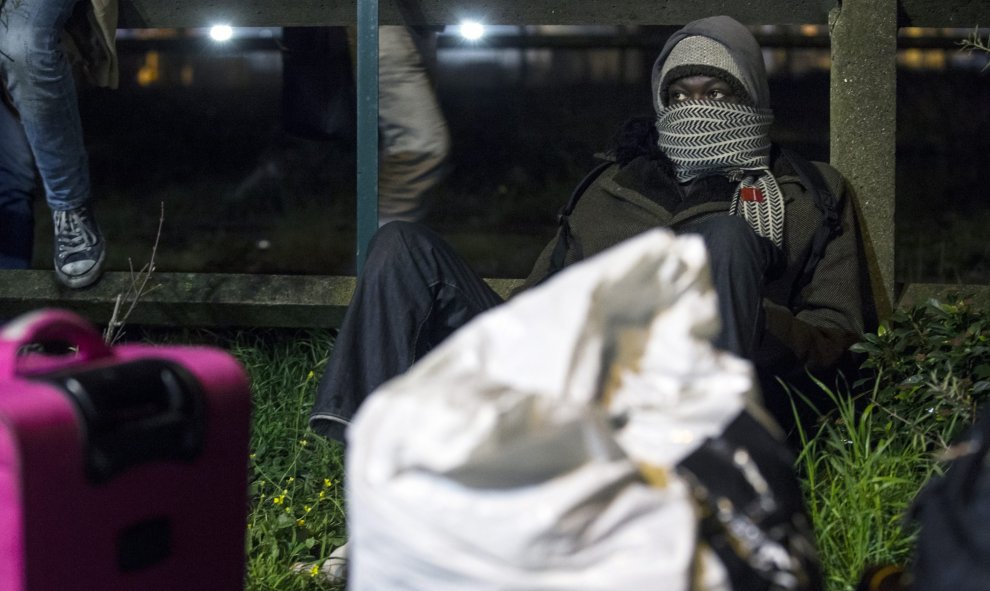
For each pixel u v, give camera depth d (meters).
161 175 10.58
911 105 12.12
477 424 1.43
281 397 3.93
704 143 3.31
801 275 3.29
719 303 2.74
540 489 1.43
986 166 10.42
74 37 4.09
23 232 4.52
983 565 1.47
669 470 1.57
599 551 1.42
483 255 7.94
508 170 10.44
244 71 14.52
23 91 3.90
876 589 1.92
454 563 1.42
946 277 7.07
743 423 1.65
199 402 1.85
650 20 4.21
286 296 4.18
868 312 3.57
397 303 2.80
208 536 1.91
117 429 1.73
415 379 1.53
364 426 1.52
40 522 1.62
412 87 4.35
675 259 1.59
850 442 3.08
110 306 4.22
